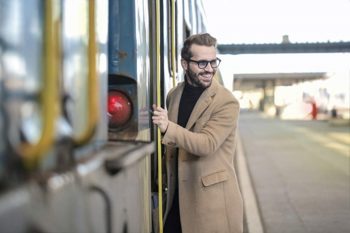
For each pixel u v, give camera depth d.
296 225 6.77
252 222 6.96
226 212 3.12
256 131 29.03
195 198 3.12
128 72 2.64
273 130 29.78
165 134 2.90
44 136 1.28
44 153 1.31
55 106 1.33
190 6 5.71
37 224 1.23
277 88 60.34
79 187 1.52
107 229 1.82
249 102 86.25
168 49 3.67
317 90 51.03
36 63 1.39
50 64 1.32
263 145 19.61
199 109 3.08
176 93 3.30
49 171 1.37
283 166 13.13
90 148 1.80
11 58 1.27
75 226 1.48
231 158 3.21
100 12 2.05
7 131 1.23
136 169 2.30
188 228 3.11
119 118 2.62
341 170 12.16
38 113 1.38
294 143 20.41
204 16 8.69
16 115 1.28
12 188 1.18
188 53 3.10
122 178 2.04
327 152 16.62
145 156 2.51
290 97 57.72
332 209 7.73
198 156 3.13
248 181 10.64
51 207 1.31
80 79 1.71
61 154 1.48
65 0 1.59
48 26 1.35
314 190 9.42
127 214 2.13
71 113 1.60
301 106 50.19
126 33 2.65
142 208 2.46
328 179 10.74
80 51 1.72
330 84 45.53
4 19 1.25
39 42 1.41
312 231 6.46
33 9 1.39
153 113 2.93
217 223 3.09
